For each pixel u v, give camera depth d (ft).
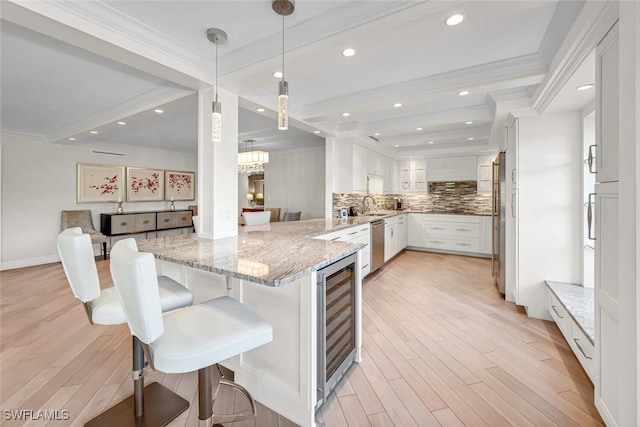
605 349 4.88
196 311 4.50
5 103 11.91
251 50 7.52
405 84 9.96
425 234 21.13
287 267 4.72
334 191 15.89
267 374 5.64
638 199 3.83
